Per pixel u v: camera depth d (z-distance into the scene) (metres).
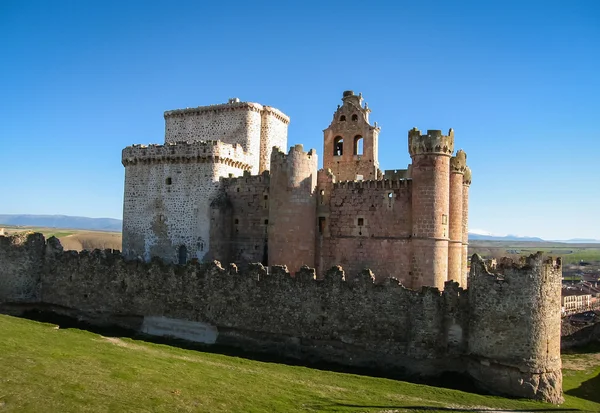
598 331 70.19
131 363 35.66
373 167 65.44
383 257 54.09
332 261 56.09
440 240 50.25
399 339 41.09
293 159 54.59
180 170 65.12
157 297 50.97
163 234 65.25
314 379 37.56
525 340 36.59
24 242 57.72
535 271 36.94
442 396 35.34
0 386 26.77
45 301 57.09
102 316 53.50
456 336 39.59
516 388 36.41
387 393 35.22
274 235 54.75
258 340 45.75
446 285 40.16
